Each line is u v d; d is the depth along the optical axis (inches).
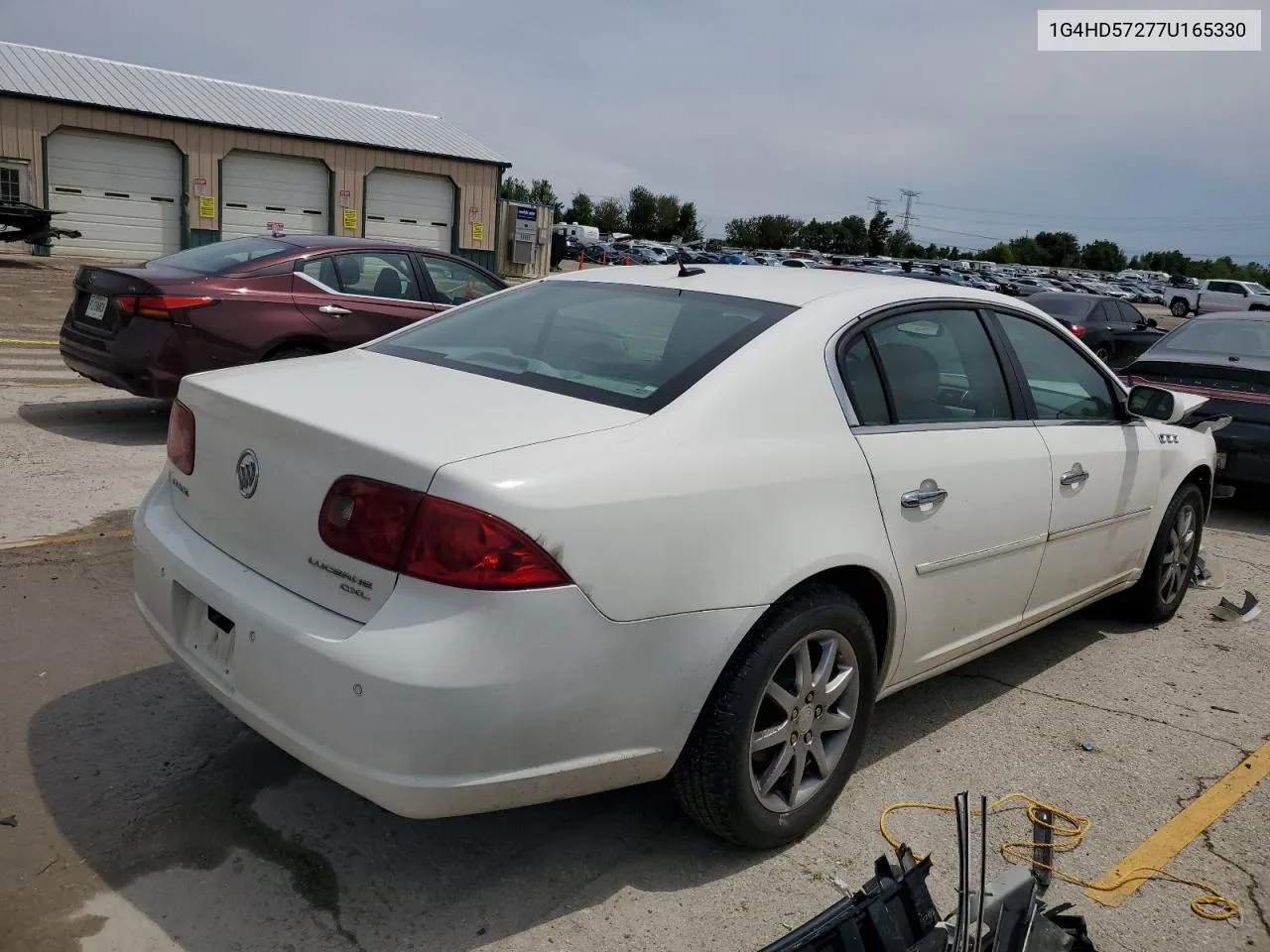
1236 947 110.1
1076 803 136.0
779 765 115.2
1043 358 163.2
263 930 102.3
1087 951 100.3
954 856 122.1
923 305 142.0
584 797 129.2
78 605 173.5
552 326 135.0
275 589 103.8
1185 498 196.5
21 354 429.1
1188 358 304.0
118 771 127.3
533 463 96.3
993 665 180.1
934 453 131.6
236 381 118.6
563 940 103.9
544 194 3878.0
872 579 124.3
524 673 93.0
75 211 1029.2
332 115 1227.9
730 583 105.7
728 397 113.0
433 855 115.9
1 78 1002.7
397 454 95.2
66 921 101.3
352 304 304.3
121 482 246.5
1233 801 138.7
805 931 89.7
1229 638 199.0
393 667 90.7
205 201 1090.1
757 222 4520.2
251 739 136.4
